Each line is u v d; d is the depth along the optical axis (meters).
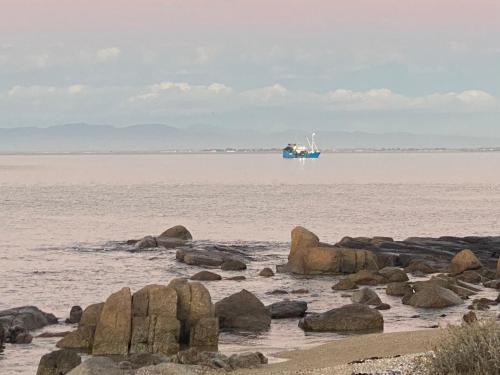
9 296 96.25
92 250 141.88
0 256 134.38
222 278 109.00
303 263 113.38
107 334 66.06
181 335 68.19
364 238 136.38
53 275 112.88
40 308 88.50
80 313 80.19
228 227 187.38
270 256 133.25
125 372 48.88
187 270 117.25
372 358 51.97
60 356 56.97
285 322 78.19
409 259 118.31
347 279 101.31
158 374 48.62
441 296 86.12
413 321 77.88
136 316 66.94
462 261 110.94
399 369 44.44
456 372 40.62
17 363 62.47
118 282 106.94
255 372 50.62
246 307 76.50
